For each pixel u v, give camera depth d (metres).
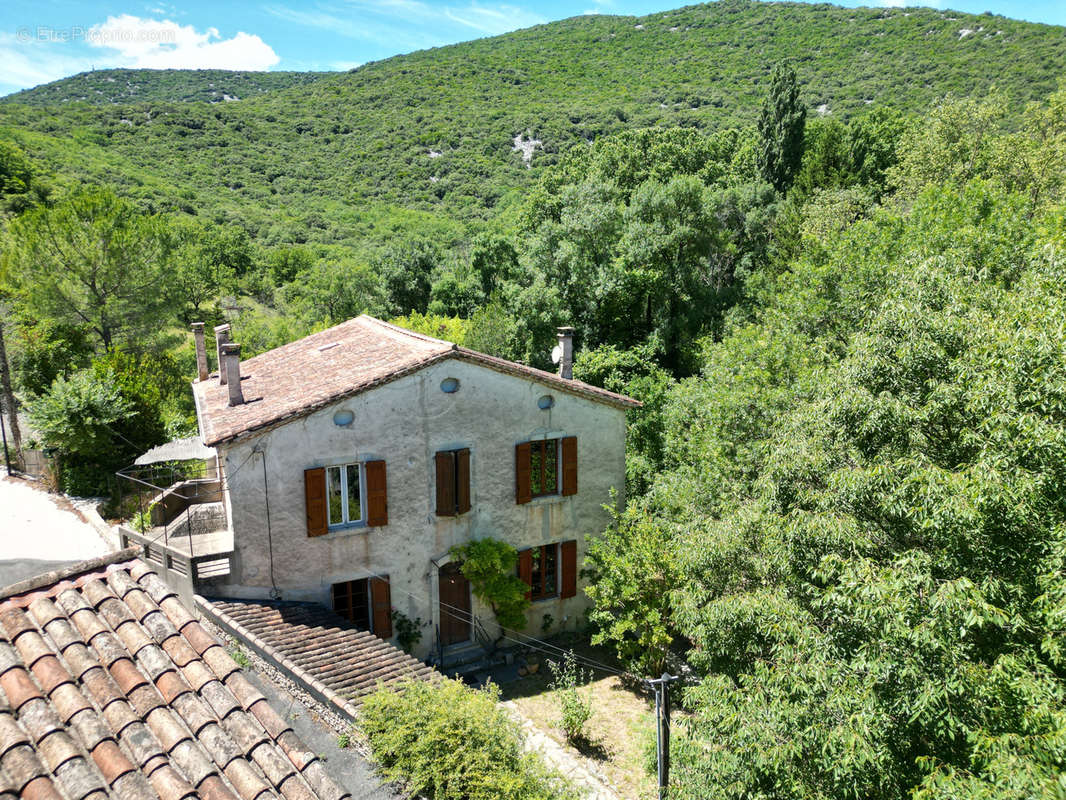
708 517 17.78
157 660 6.08
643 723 17.33
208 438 15.55
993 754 7.41
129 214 33.84
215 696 5.88
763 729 9.72
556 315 38.19
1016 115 60.44
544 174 67.06
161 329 35.34
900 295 12.09
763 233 46.09
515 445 19.56
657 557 18.47
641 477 26.80
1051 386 8.35
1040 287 10.62
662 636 18.00
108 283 32.72
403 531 18.27
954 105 38.12
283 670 13.41
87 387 24.80
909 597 8.23
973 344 10.01
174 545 17.72
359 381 17.22
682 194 40.62
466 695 11.22
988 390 9.00
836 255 23.67
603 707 18.06
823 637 9.84
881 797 8.98
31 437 30.77
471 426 18.83
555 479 20.62
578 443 20.66
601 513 21.39
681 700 18.05
